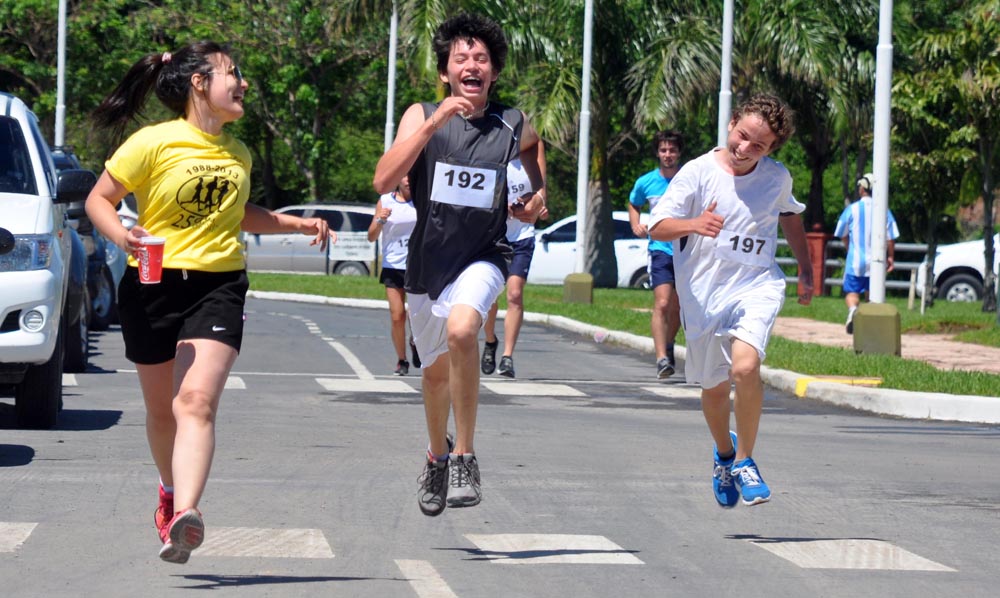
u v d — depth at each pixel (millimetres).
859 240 35719
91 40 81688
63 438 17656
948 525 13289
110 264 36844
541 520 13094
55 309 17797
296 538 12000
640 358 31922
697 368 12750
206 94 10586
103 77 81812
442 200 11398
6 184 18781
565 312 42312
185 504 9758
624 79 58094
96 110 11039
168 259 10430
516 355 31891
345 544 11852
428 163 11469
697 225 12195
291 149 88000
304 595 10078
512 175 23281
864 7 60156
